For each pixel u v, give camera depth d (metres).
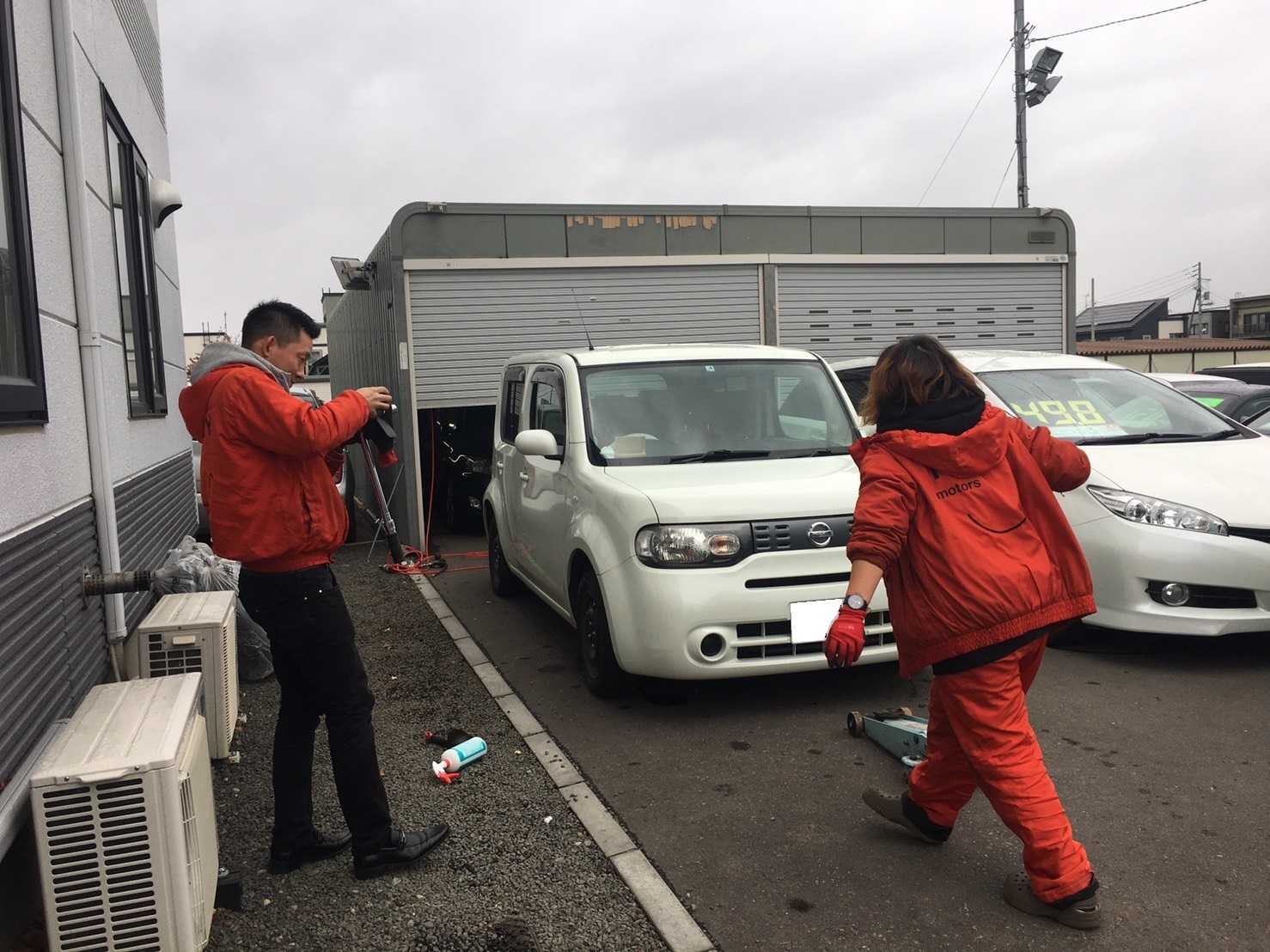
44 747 2.83
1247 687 4.68
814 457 5.22
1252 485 5.04
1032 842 2.74
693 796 3.73
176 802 2.45
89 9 4.46
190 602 4.38
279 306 3.25
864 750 4.12
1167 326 64.75
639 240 10.41
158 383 6.40
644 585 4.38
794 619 4.34
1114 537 5.00
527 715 4.66
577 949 2.72
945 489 2.83
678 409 5.41
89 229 3.92
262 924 2.89
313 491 2.98
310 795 3.28
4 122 2.95
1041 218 12.11
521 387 6.79
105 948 2.43
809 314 11.21
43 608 2.99
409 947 2.75
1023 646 2.76
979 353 7.01
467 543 10.12
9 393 2.71
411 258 9.65
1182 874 3.03
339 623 3.05
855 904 2.92
